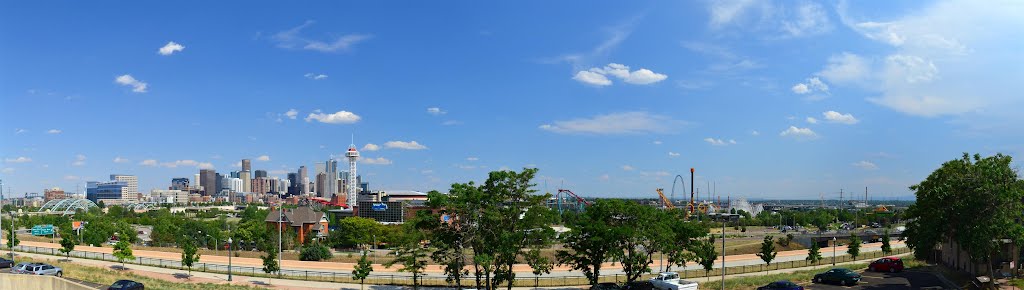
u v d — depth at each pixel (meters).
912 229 59.66
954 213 54.91
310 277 78.12
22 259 85.94
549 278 76.38
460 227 62.12
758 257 107.12
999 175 53.38
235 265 89.00
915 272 71.44
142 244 141.12
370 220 143.38
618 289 60.00
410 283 73.62
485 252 60.47
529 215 59.25
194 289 61.69
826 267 87.62
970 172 54.19
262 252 111.62
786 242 139.00
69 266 78.00
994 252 60.66
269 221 166.25
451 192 61.09
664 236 60.88
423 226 62.78
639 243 62.31
